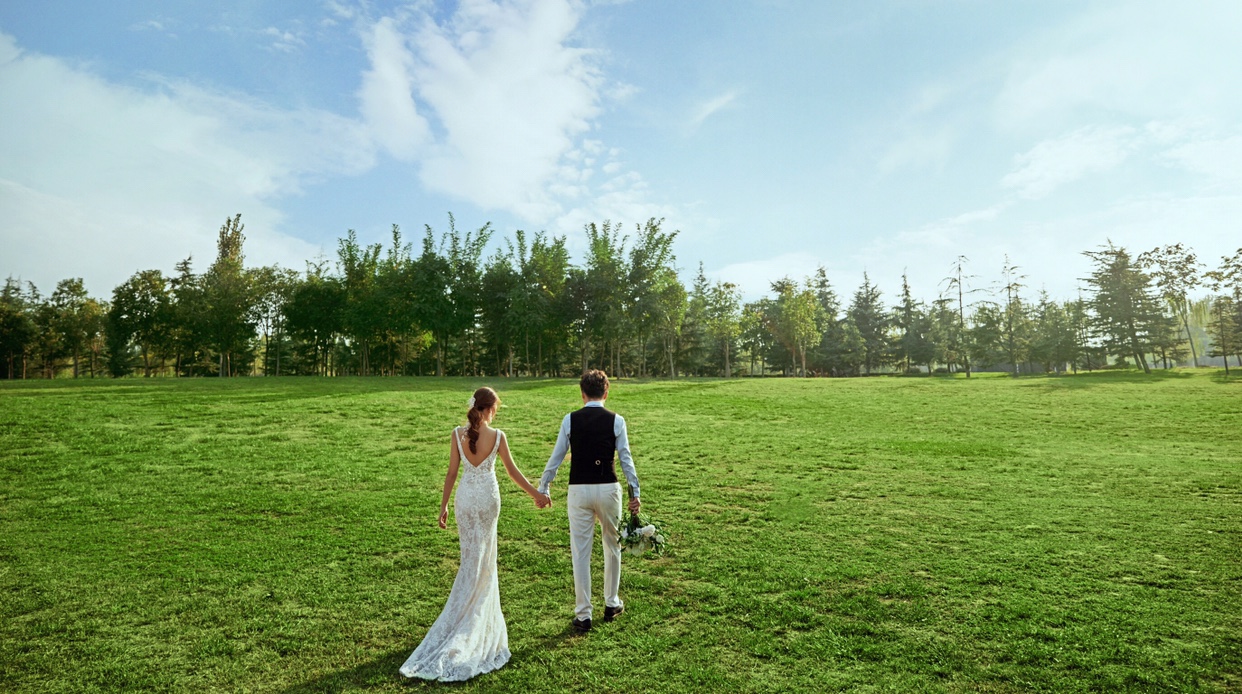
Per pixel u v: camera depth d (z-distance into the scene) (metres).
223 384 25.84
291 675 4.11
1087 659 4.23
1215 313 48.44
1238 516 8.41
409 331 43.47
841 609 5.21
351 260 44.81
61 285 51.66
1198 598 5.40
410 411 19.19
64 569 6.38
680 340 61.88
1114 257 54.25
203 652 4.46
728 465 12.48
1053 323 55.56
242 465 11.74
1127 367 54.88
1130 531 7.69
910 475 11.52
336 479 10.83
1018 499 9.59
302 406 19.14
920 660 4.27
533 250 46.16
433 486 10.45
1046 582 5.84
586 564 4.84
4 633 4.81
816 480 11.08
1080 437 16.64
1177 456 13.67
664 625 4.92
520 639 4.67
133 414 16.47
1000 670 4.10
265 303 47.16
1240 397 24.77
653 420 19.45
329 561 6.67
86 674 4.13
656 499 9.68
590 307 43.34
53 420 15.04
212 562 6.62
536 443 14.97
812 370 70.19
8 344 47.47
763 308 68.31
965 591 5.61
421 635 4.78
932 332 66.75
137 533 7.74
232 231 54.78
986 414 21.41
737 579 6.02
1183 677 3.97
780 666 4.20
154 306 45.19
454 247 44.75
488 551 4.49
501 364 53.78
